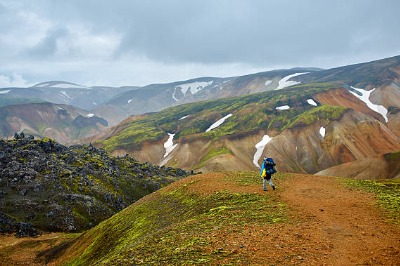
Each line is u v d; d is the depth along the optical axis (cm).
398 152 17650
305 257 1452
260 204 2438
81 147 18062
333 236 1703
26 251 6694
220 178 3584
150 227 2967
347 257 1441
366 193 2614
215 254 1590
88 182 12431
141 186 14562
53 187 11369
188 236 1970
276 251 1546
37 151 13912
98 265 1905
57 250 5453
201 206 2748
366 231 1761
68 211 10250
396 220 1920
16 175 11512
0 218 9181
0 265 5825
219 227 2041
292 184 3041
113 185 13375
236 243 1705
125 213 4019
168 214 3036
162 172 18225
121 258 1856
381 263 1369
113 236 3556
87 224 10100
